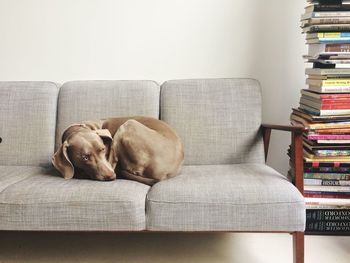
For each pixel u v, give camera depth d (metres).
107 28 2.00
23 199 1.29
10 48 2.04
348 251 1.56
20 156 1.78
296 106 2.00
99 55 2.02
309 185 1.67
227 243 1.67
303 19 1.72
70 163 1.48
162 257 1.55
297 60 1.97
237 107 1.77
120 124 1.60
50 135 1.80
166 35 1.99
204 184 1.34
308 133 1.61
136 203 1.28
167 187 1.33
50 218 1.29
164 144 1.50
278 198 1.25
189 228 1.28
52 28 2.01
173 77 2.02
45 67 2.05
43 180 1.45
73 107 1.80
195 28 1.98
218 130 1.75
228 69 2.00
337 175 1.64
